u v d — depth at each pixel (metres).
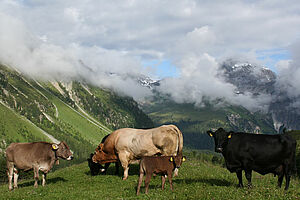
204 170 24.39
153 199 13.88
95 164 24.39
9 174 20.77
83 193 16.62
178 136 21.02
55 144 20.42
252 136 15.98
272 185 17.34
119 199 14.41
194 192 14.55
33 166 20.16
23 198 16.09
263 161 15.52
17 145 20.59
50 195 16.55
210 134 17.03
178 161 15.82
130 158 22.09
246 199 12.94
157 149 21.03
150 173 15.36
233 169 16.44
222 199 13.11
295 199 13.12
